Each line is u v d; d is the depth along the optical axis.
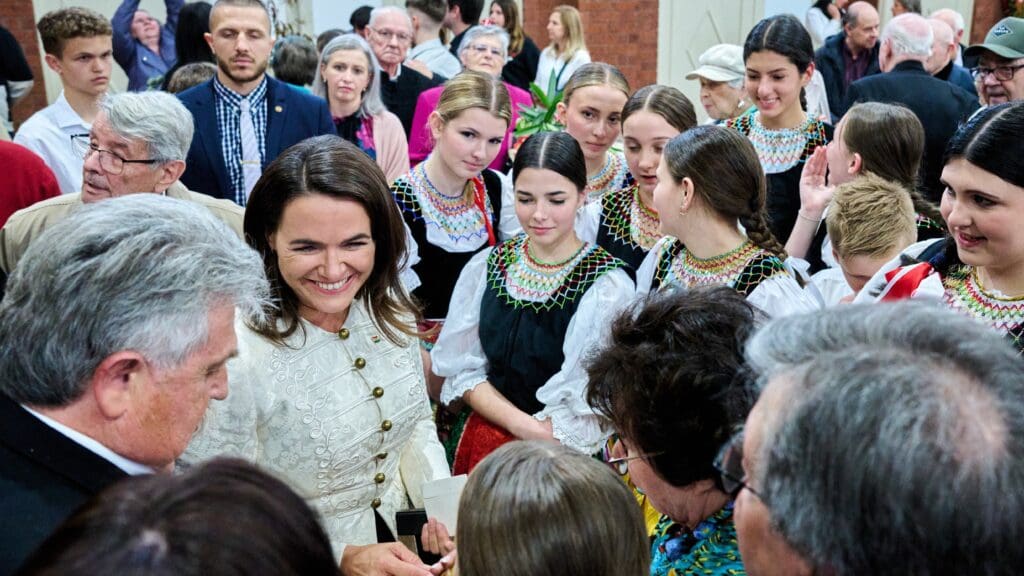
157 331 1.10
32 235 2.67
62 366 1.07
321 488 1.79
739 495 0.85
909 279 1.83
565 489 1.08
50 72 8.18
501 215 3.16
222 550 0.64
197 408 1.19
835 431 0.72
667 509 1.29
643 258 2.82
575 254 2.41
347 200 1.62
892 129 2.71
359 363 1.79
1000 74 3.65
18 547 1.00
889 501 0.69
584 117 3.17
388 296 1.84
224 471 0.73
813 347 0.83
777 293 2.03
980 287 1.77
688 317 1.27
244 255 1.23
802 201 2.92
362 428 1.79
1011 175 1.54
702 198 2.10
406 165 4.63
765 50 3.29
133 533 0.65
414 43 6.58
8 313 1.09
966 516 0.68
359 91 4.43
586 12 8.13
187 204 1.23
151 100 2.60
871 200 2.24
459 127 2.83
